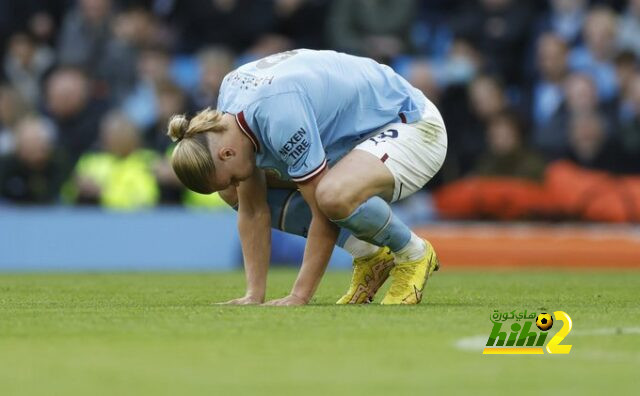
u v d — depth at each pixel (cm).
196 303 2359
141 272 4175
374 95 2198
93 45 5331
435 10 5791
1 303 2372
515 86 5412
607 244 4728
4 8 5544
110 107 5225
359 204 2123
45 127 4975
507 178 4825
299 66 2103
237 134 2055
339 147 2203
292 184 2266
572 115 4984
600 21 5369
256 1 5531
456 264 4688
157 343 1603
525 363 1437
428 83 5022
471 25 5403
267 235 2261
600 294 2731
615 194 4800
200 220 4656
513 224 4797
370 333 1702
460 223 4812
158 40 5531
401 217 4825
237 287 3062
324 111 2117
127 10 5544
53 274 3972
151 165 4862
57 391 1231
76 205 4844
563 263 4703
